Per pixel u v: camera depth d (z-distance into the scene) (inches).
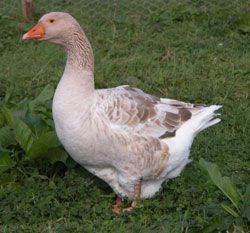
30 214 217.8
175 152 220.8
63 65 338.0
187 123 223.3
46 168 244.1
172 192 230.7
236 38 358.0
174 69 329.4
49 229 208.4
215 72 328.8
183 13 382.6
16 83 319.6
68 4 398.9
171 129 220.5
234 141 270.4
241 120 285.0
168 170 223.8
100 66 332.8
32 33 222.1
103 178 226.2
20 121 238.5
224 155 259.4
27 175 241.9
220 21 374.0
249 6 384.5
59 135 216.5
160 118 219.3
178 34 365.4
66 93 212.2
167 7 391.2
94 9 391.5
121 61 338.0
